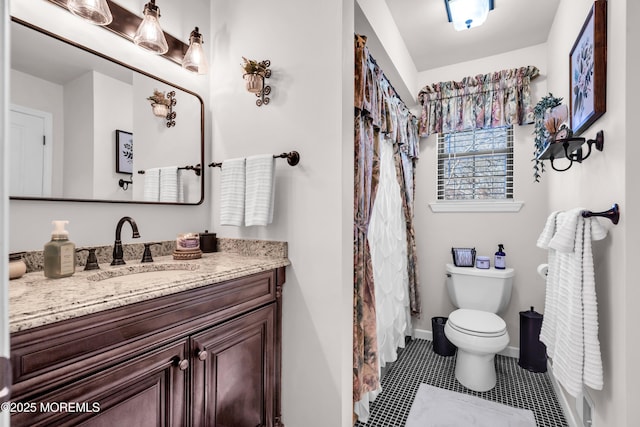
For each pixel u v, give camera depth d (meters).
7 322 0.29
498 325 1.98
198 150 1.72
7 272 0.28
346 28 1.42
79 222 1.23
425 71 2.84
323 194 1.42
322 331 1.42
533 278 2.44
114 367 0.81
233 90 1.70
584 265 1.18
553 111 1.44
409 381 2.07
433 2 1.93
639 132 1.01
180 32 1.62
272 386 1.44
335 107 1.39
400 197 2.52
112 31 1.33
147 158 1.46
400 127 2.37
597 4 1.22
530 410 1.75
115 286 0.90
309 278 1.45
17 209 1.06
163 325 0.93
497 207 2.55
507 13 2.04
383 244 2.16
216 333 1.12
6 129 0.28
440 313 2.78
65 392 0.72
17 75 1.07
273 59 1.57
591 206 1.38
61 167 1.17
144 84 1.45
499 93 2.50
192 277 1.04
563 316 1.31
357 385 1.57
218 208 1.75
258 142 1.61
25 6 1.08
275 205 1.55
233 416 1.21
